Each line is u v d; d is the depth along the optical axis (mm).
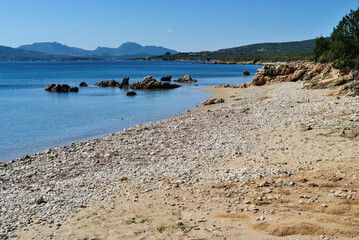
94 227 9516
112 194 12773
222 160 16547
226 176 13703
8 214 10984
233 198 11258
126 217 10219
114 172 15992
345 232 7875
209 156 17594
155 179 14375
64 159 18547
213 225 9195
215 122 27281
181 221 9695
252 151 17484
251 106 33875
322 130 19547
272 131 21453
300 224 8453
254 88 59469
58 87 61562
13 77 104688
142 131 25516
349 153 14469
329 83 41844
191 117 31172
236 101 43188
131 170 16188
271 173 13227
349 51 48875
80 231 9234
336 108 24891
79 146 21422
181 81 84750
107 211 10883
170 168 16031
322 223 8508
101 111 38750
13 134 26609
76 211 11102
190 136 22953
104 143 21969
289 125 22469
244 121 26438
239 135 21609
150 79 69938
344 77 41312
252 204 10523
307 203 10016
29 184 14570
